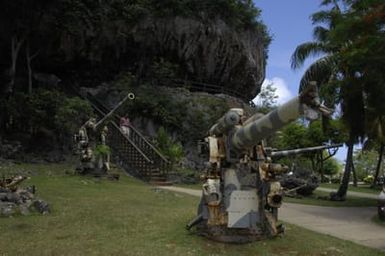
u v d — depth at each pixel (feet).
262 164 31.22
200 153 33.09
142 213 38.47
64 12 102.47
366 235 36.55
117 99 103.45
